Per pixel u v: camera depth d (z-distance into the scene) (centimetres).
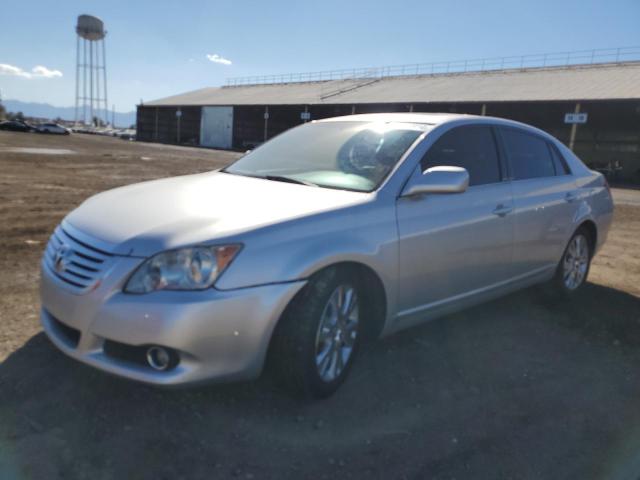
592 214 508
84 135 6956
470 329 426
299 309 278
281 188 336
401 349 379
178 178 387
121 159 2338
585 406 322
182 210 291
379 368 348
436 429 286
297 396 293
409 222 331
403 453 263
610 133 3959
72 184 1241
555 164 489
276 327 278
